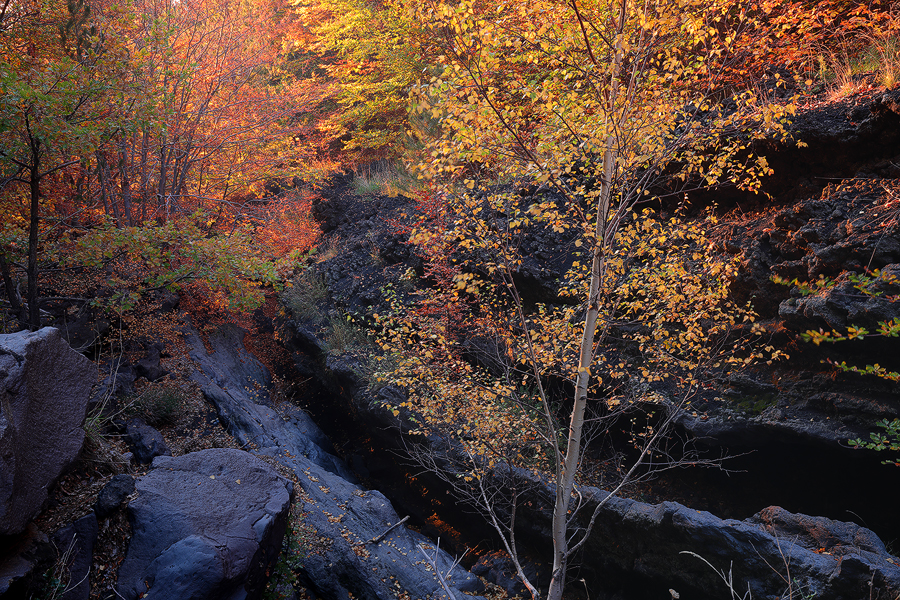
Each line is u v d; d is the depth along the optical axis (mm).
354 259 11805
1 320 6953
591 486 6977
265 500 5969
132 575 4777
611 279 5508
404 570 7164
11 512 4035
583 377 4879
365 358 9727
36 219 6359
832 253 5305
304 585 6641
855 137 5590
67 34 6602
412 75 13484
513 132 4453
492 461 6559
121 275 8828
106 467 5801
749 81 6637
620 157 4633
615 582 7051
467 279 5719
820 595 4840
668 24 4488
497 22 4234
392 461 10352
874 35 6305
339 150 17797
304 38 16078
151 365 8883
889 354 5020
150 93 6977
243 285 7984
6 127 5523
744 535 5426
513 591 7410
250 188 13008
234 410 8969
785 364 5980
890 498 5766
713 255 6125
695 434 6430
